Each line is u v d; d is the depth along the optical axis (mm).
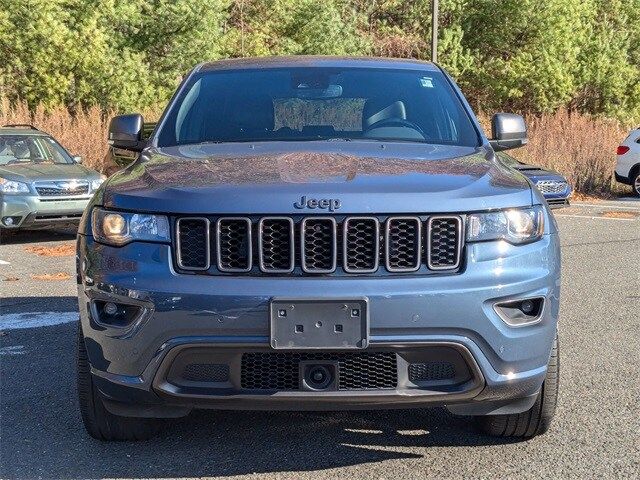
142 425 4438
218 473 4129
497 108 37969
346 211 3758
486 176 4148
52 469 4180
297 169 4133
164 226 3863
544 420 4406
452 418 4926
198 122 5133
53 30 24609
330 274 3770
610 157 23031
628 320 7617
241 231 3803
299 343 3697
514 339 3877
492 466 4211
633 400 5277
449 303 3752
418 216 3809
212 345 3729
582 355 6406
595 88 39062
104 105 25484
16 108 23047
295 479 4055
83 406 4367
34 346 6672
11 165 13945
